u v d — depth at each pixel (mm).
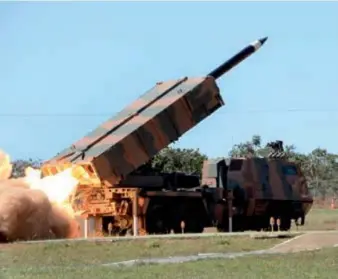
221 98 83062
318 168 192000
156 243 62969
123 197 77625
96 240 63531
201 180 89000
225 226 87125
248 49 91312
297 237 67625
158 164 91688
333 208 165000
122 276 45875
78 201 77875
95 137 79250
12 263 54062
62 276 45875
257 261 53750
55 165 79000
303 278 45750
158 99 81812
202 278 45219
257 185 89688
